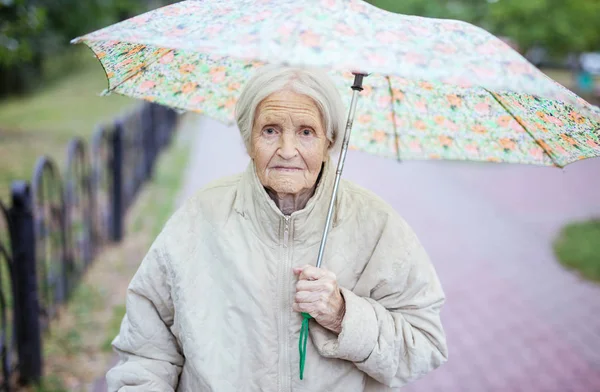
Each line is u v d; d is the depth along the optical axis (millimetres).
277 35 1294
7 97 19188
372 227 1770
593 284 6594
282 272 1712
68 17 13016
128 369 1790
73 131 13656
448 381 4574
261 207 1694
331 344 1679
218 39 1304
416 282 1762
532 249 7781
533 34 16531
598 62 24703
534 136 1848
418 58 1289
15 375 3805
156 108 11086
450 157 2064
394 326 1713
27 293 3732
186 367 1788
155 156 10570
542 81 1322
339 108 1667
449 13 19438
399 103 2043
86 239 5836
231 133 14898
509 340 5273
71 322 4773
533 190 11430
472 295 6207
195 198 1817
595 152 1738
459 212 9461
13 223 3656
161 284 1785
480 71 1295
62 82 23516
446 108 1956
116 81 1888
